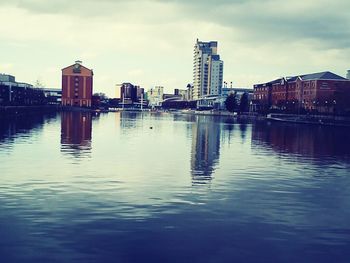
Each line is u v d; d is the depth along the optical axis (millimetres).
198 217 17875
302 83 159375
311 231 16469
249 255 13828
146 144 48781
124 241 14758
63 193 21656
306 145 51656
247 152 42812
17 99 179250
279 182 26297
